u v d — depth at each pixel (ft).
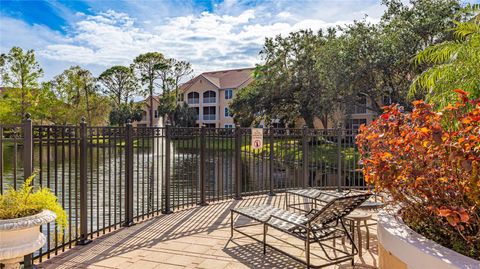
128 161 16.76
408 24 48.32
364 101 65.72
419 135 8.03
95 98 112.47
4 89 81.51
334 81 52.95
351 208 12.10
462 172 7.66
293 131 24.90
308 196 17.40
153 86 144.05
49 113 90.33
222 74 152.15
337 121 66.13
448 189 8.09
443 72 16.66
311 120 73.36
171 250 13.55
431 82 17.60
